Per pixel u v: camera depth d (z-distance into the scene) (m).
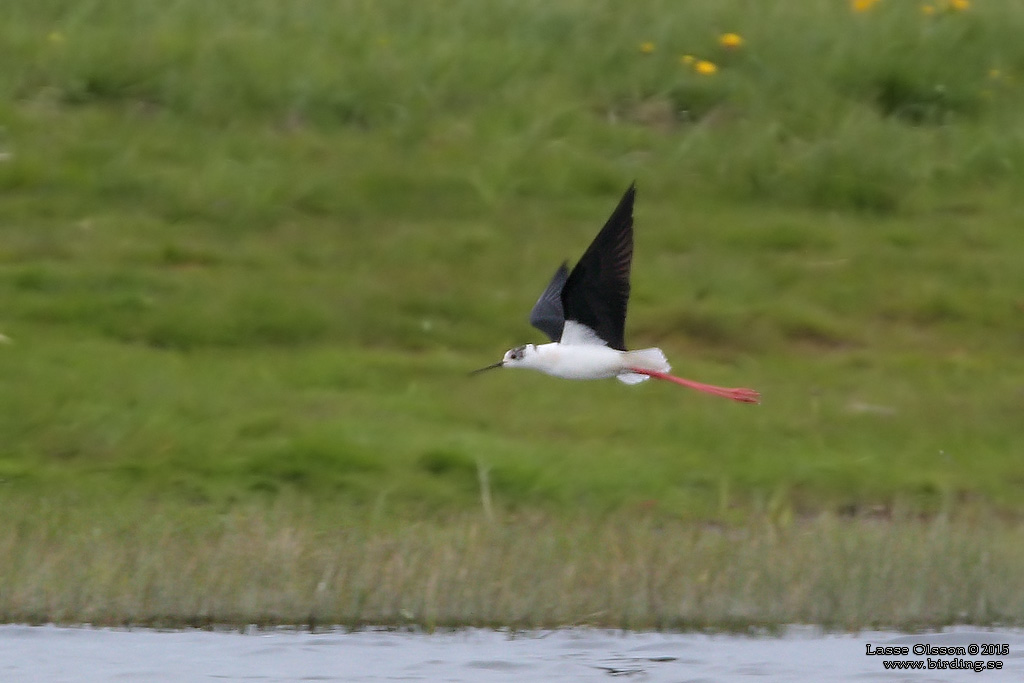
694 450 14.06
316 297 16.70
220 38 21.42
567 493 12.98
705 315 16.67
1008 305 17.34
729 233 18.56
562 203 19.14
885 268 18.00
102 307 15.99
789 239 18.52
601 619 10.55
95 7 22.02
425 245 18.00
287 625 10.48
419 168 19.55
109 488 12.81
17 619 10.38
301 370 15.16
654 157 20.09
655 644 10.20
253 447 13.38
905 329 16.89
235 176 19.02
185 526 11.63
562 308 11.06
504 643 10.20
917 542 11.50
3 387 14.21
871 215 19.31
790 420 14.69
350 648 10.01
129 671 9.47
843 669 9.72
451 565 10.80
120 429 13.67
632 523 12.07
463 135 20.23
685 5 22.89
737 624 10.59
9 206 18.09
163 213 18.34
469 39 22.17
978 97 21.53
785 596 10.73
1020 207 19.56
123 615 10.45
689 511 12.85
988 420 14.85
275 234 18.14
